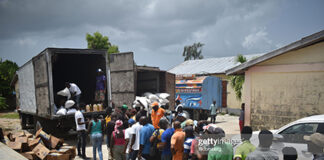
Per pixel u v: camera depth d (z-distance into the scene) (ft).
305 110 25.36
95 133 21.21
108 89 32.83
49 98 28.09
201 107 45.52
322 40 23.94
